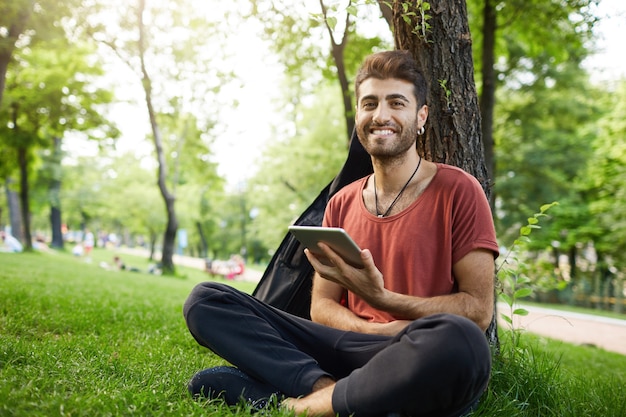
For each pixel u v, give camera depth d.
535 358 3.36
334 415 2.05
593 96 24.89
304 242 2.36
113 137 22.34
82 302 6.64
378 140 2.51
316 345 2.42
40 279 10.11
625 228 23.23
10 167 26.33
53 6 13.11
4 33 13.22
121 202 43.50
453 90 3.58
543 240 25.62
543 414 2.90
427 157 3.62
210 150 24.11
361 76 2.59
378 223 2.52
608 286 27.31
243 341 2.29
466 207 2.38
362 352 2.28
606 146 23.67
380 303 2.28
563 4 9.58
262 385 2.30
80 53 20.25
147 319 5.88
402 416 1.98
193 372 3.17
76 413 2.08
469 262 2.33
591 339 15.12
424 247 2.40
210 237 67.62
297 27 9.03
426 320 1.94
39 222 67.69
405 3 3.48
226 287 2.43
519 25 10.89
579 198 26.23
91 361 3.10
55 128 22.30
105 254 46.44
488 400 2.73
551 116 22.55
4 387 2.21
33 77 21.41
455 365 1.84
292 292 3.28
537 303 28.64
